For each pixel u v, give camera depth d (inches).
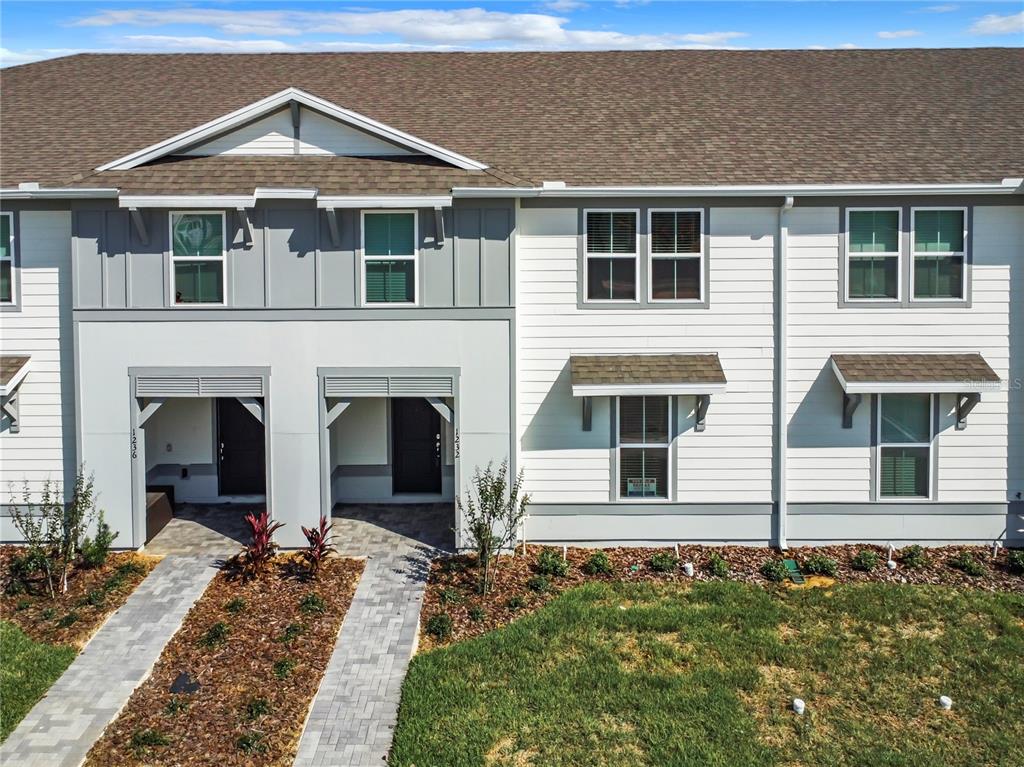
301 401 516.1
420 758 318.3
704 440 537.3
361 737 337.4
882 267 525.3
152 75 708.7
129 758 322.7
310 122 515.5
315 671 385.1
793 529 542.6
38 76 706.2
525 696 358.9
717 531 542.9
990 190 504.1
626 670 381.1
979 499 538.0
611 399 533.0
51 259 525.0
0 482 534.0
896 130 578.2
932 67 694.5
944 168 523.8
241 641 410.0
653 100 634.8
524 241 522.3
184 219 506.3
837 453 537.0
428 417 619.8
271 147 516.4
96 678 378.3
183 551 521.3
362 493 620.1
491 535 475.5
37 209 520.7
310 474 520.7
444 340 513.7
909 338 527.2
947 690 365.4
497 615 437.7
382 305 509.0
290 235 506.6
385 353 513.3
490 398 518.0
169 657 396.2
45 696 364.8
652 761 315.0
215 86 682.2
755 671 377.1
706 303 527.2
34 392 531.2
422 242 506.9
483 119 605.0
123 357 511.8
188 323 510.0
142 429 523.8
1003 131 573.9
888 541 542.0
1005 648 399.5
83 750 327.9
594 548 540.1
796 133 574.9
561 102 633.6
